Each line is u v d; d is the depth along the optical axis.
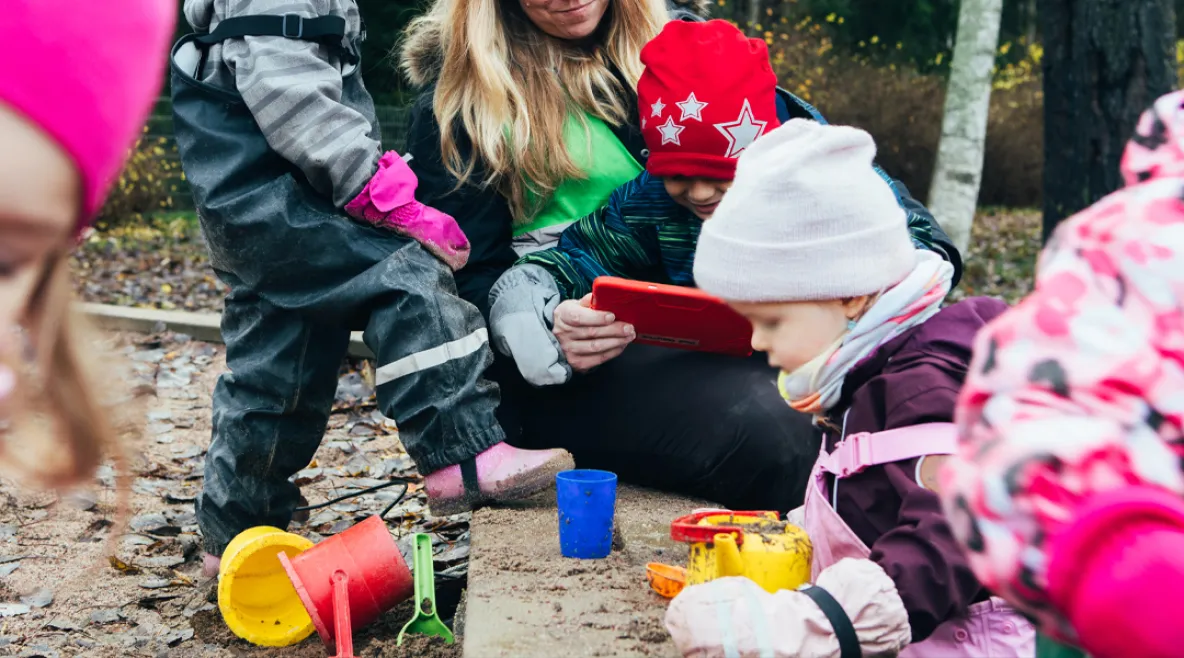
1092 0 6.36
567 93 3.53
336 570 3.05
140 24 1.16
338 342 3.39
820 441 3.31
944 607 1.93
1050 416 1.27
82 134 1.10
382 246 3.17
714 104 3.11
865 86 19.02
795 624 1.86
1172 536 1.18
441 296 3.17
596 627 2.33
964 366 2.16
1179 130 1.48
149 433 5.84
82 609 3.65
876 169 3.49
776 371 3.39
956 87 13.06
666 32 3.24
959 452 1.36
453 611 3.48
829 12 23.16
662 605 2.46
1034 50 22.22
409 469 5.32
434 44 3.67
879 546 2.00
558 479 2.82
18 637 3.41
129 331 8.40
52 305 1.42
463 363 3.17
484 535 2.97
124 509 1.68
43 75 1.06
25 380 1.39
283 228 3.14
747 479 3.27
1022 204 19.61
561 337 3.23
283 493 3.54
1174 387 1.27
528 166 3.45
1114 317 1.32
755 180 2.18
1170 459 1.25
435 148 3.54
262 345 3.36
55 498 4.69
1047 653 1.66
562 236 3.52
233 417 3.41
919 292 2.21
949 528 1.96
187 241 14.76
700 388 3.31
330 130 3.10
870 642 1.87
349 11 3.35
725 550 2.21
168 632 3.43
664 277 3.53
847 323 2.22
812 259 2.14
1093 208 1.46
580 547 2.79
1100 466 1.24
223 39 3.20
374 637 3.24
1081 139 6.49
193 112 3.24
